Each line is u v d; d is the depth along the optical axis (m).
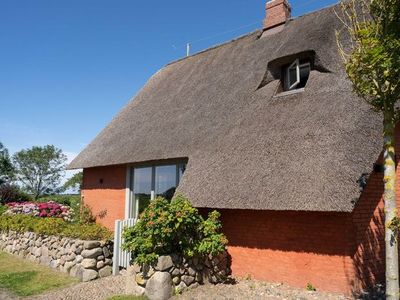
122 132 16.09
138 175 15.12
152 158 12.45
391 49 5.02
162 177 13.91
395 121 5.63
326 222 8.32
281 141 9.38
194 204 9.35
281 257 9.04
